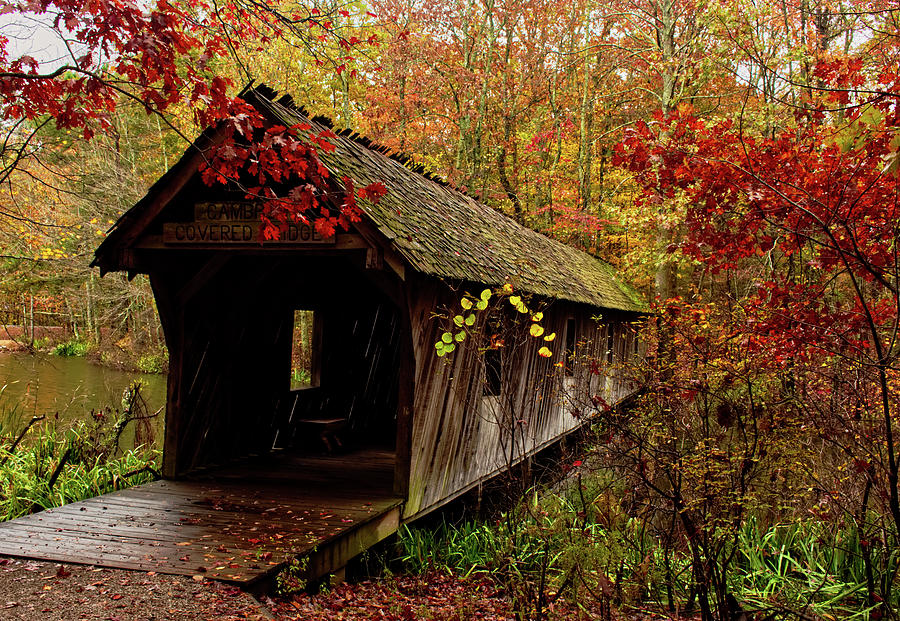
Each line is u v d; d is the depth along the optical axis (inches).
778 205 177.6
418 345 266.5
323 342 415.5
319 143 174.9
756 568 243.4
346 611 194.1
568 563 230.8
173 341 297.6
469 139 1010.1
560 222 940.0
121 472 307.1
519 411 392.5
